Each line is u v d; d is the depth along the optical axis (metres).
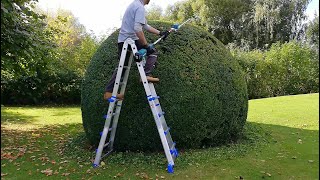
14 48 6.66
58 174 4.80
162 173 4.75
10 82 14.62
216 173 4.74
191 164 5.03
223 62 5.88
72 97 15.65
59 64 15.00
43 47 7.03
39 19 8.05
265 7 25.20
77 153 5.71
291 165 5.12
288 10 26.28
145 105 5.38
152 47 4.91
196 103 5.41
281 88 17.72
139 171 4.84
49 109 13.42
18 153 5.90
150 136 5.44
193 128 5.47
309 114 9.72
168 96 5.34
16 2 6.88
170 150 4.91
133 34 4.89
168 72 5.43
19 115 11.41
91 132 5.79
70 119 10.38
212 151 5.61
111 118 5.46
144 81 4.74
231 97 5.79
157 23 6.06
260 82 17.48
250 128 7.49
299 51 18.00
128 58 5.04
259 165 5.09
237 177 4.61
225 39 28.67
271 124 8.49
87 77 5.88
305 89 17.98
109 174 4.74
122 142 5.56
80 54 16.67
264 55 18.20
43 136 7.53
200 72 5.54
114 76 5.09
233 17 28.16
